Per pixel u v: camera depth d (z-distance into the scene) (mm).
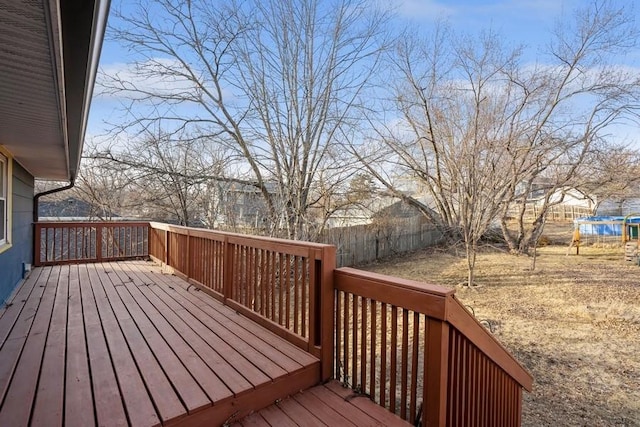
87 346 2557
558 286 7707
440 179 9828
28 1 1102
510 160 8352
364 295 2125
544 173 11242
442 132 9312
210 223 9609
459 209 8891
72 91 2049
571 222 18531
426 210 12148
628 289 7352
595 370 3986
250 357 2359
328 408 2016
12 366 2238
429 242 13969
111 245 7969
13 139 3467
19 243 4887
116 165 8211
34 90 2049
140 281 4805
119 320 3148
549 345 4668
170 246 5492
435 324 1727
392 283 1938
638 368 4012
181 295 4047
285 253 2713
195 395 1877
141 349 2498
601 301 6555
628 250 10477
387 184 10430
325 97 8859
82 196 11469
